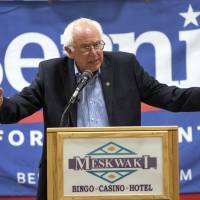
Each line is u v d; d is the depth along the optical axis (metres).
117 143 4.67
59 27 8.95
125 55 6.20
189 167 8.75
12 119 5.95
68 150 4.67
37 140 8.88
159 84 6.18
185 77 8.81
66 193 4.66
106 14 8.93
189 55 8.82
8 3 9.05
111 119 5.82
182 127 8.77
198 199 8.84
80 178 4.66
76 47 5.82
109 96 5.89
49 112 5.91
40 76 6.14
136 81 6.12
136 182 4.66
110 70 6.04
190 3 8.84
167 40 8.85
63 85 5.99
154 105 6.18
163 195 4.64
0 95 5.40
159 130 4.68
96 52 5.79
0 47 8.96
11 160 8.88
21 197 8.94
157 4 8.88
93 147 4.67
